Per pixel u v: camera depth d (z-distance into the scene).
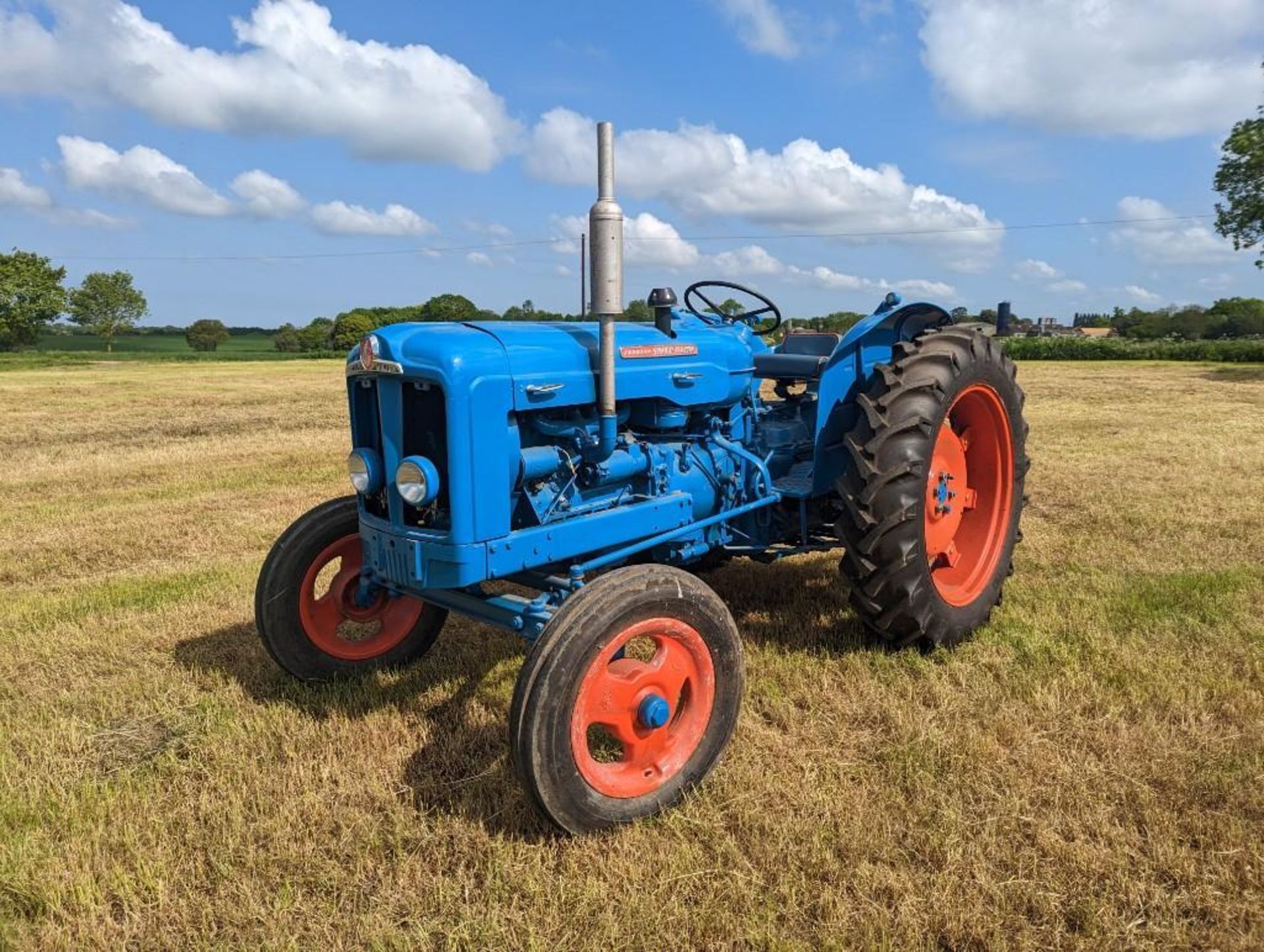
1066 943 2.15
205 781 3.00
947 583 4.10
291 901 2.37
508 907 2.32
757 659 3.86
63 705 3.60
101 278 89.25
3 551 6.14
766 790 2.82
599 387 3.20
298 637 3.67
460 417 2.75
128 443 12.16
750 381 4.03
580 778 2.58
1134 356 35.41
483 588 4.75
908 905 2.26
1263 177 23.47
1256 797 2.68
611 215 2.85
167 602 4.87
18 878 2.44
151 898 2.42
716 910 2.27
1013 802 2.67
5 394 20.97
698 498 3.64
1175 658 3.66
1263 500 6.79
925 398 3.65
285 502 7.70
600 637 2.56
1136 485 7.41
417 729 3.31
